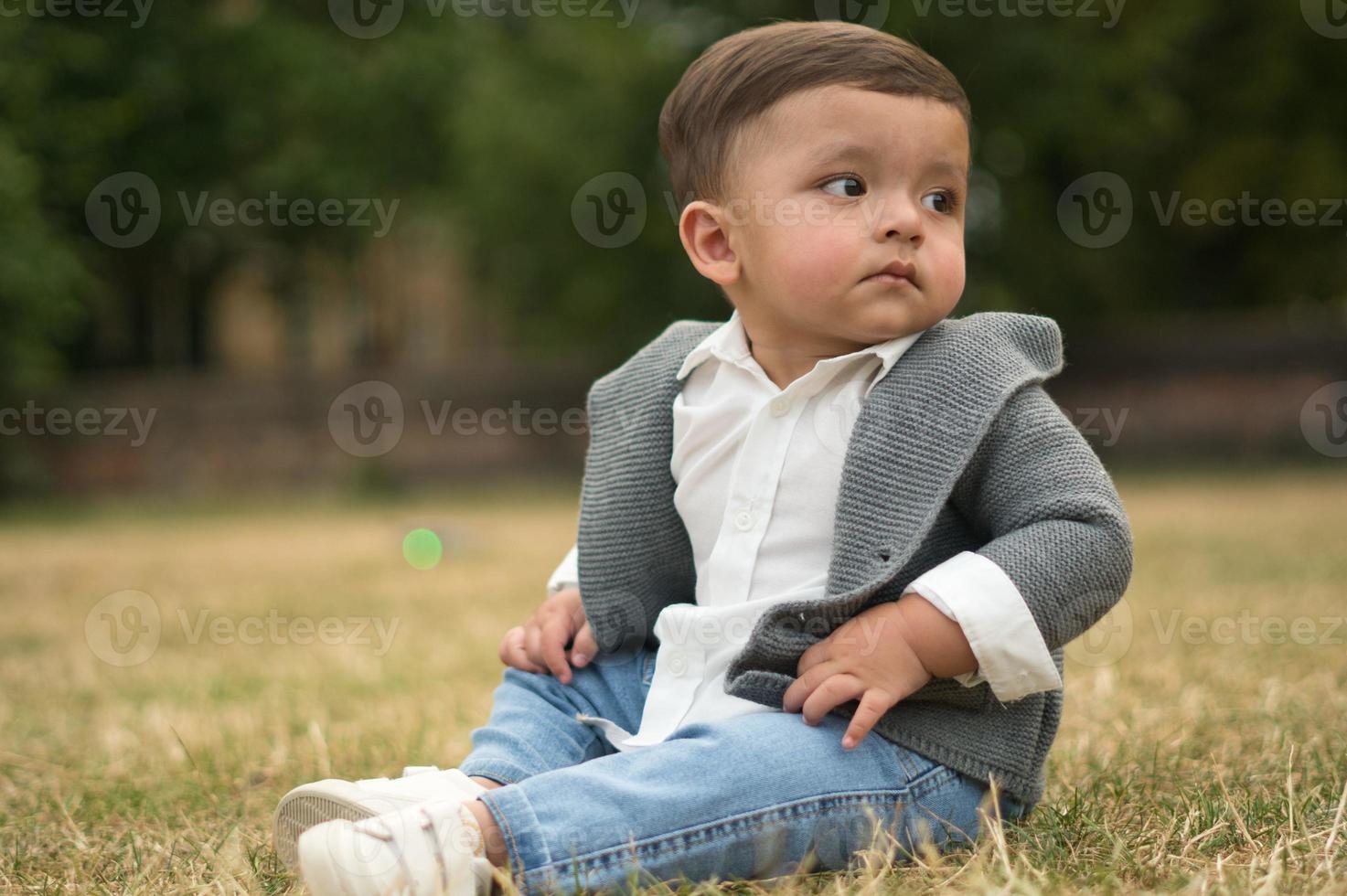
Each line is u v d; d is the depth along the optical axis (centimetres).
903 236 214
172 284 2323
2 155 1009
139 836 238
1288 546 723
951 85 225
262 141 1986
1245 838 200
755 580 218
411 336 2711
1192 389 1602
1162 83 1777
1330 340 1559
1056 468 203
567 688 233
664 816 186
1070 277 1825
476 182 1883
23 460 1698
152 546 1046
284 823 199
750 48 230
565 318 1947
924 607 194
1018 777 213
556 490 1667
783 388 228
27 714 382
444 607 604
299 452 1770
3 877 215
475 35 2103
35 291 1069
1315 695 329
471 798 188
